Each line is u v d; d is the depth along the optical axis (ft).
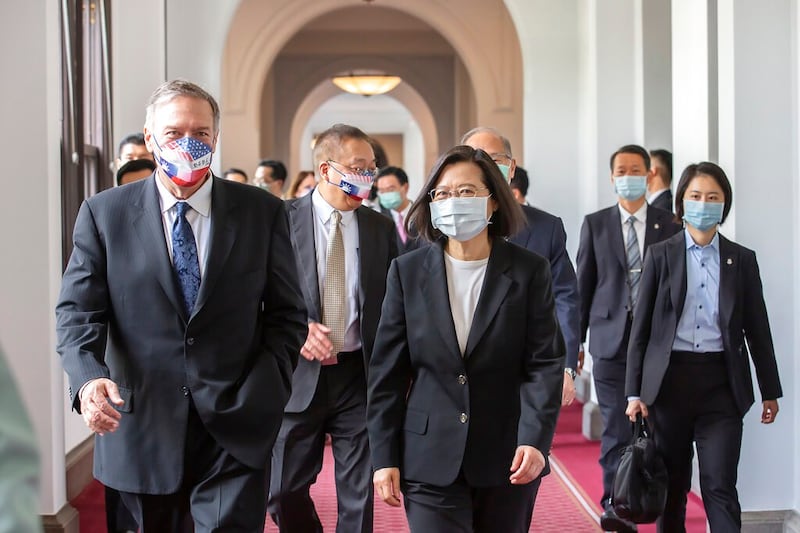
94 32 23.90
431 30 63.46
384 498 10.28
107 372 9.65
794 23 16.94
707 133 19.21
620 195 18.70
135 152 18.95
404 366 10.57
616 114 27.96
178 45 29.35
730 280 14.47
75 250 10.30
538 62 30.96
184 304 10.18
